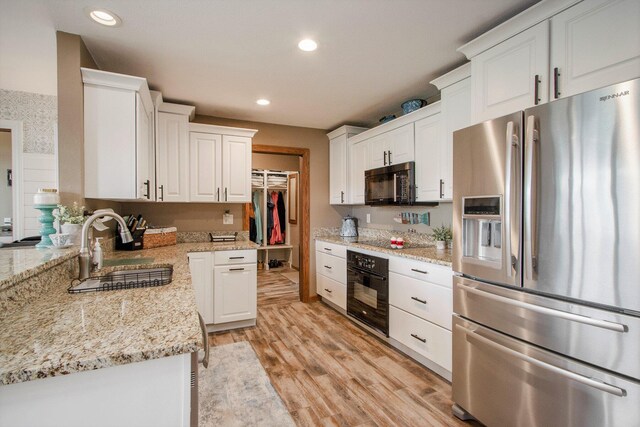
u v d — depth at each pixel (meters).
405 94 3.04
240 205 3.87
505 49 1.75
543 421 1.39
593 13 1.37
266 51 2.21
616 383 1.17
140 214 3.32
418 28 1.95
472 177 1.72
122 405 0.82
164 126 3.11
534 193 1.40
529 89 1.63
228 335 3.05
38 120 3.35
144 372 0.83
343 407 1.93
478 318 1.72
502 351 1.53
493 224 1.68
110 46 2.13
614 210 1.16
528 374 1.45
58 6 1.70
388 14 1.80
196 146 3.33
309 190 4.25
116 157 2.14
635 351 1.13
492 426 1.63
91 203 2.23
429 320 2.30
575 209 1.26
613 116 1.16
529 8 1.57
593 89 1.31
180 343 0.84
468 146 1.75
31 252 1.63
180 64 2.40
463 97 2.30
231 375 2.29
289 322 3.40
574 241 1.27
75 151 2.00
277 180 6.16
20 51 2.28
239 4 1.70
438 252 2.64
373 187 3.39
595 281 1.21
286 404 1.96
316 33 2.00
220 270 3.12
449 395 2.06
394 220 3.62
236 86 2.83
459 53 2.26
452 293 2.04
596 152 1.20
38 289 1.27
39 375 0.70
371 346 2.80
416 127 2.87
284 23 1.88
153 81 2.71
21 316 1.05
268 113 3.61
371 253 3.00
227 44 2.12
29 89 3.17
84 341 0.85
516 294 1.50
